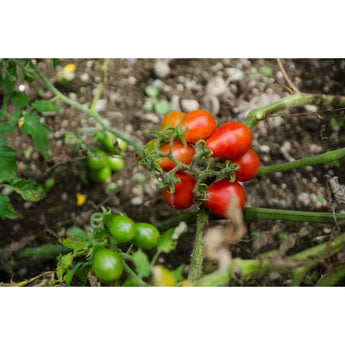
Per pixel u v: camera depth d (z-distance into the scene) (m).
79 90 0.63
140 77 0.64
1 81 0.50
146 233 0.47
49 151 0.60
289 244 0.44
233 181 0.42
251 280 0.50
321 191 0.60
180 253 0.57
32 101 0.62
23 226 0.58
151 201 0.60
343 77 0.65
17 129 0.61
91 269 0.48
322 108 0.62
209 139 0.43
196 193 0.43
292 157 0.61
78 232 0.49
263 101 0.63
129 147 0.61
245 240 0.49
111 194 0.60
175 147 0.42
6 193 0.58
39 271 0.55
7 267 0.55
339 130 0.62
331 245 0.45
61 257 0.49
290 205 0.59
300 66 0.66
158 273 0.52
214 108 0.62
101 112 0.62
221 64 0.65
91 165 0.58
